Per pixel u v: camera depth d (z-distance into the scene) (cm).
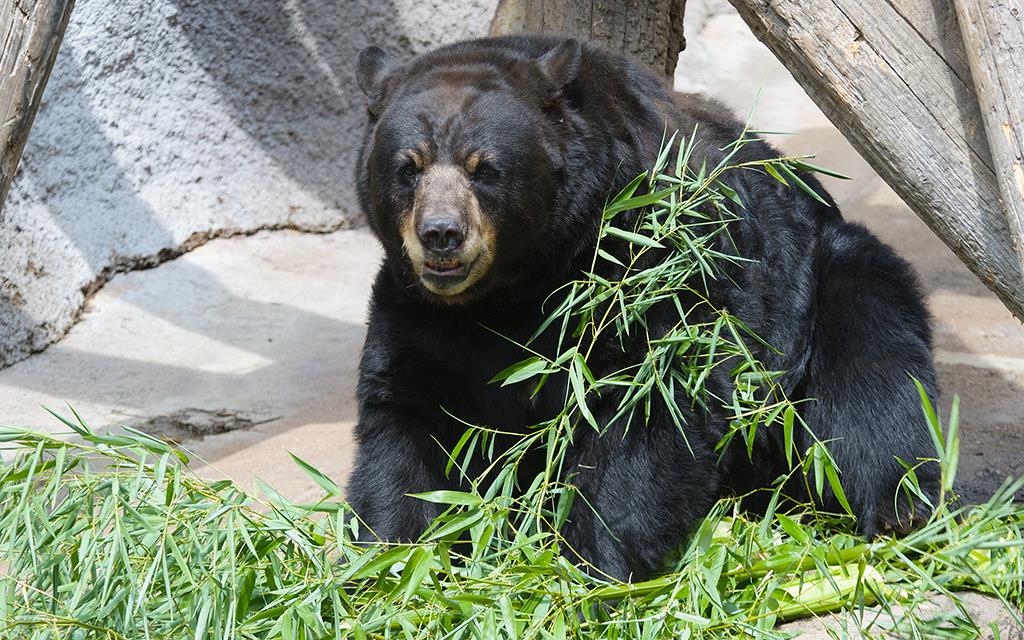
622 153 700
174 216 1462
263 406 1129
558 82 693
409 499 726
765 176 791
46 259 1289
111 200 1395
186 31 1458
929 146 620
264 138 1557
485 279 679
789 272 784
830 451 777
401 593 565
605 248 696
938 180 624
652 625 576
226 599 569
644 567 689
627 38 1010
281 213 1569
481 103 674
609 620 620
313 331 1320
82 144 1357
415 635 579
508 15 1428
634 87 739
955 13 597
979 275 644
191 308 1362
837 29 618
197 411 1115
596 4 1001
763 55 2147
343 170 1612
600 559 689
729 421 717
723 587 638
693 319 696
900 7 607
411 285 702
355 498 729
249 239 1540
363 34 1605
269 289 1425
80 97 1352
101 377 1198
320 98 1590
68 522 584
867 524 768
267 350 1268
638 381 643
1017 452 980
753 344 737
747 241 746
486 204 666
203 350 1266
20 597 586
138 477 577
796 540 654
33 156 1293
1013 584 645
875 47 614
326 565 588
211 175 1508
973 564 638
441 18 1636
